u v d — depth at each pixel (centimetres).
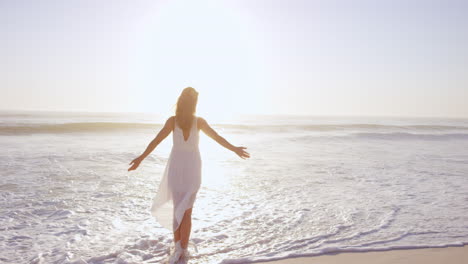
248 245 368
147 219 458
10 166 811
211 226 429
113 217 463
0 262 317
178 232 330
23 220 442
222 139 333
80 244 365
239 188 656
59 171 775
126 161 949
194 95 331
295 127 2569
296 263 322
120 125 2103
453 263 329
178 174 331
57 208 498
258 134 2130
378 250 358
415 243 380
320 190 648
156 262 323
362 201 568
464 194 626
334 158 1112
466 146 1634
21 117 3784
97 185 655
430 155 1237
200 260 326
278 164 969
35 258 327
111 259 329
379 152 1310
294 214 489
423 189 666
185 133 330
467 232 420
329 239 390
